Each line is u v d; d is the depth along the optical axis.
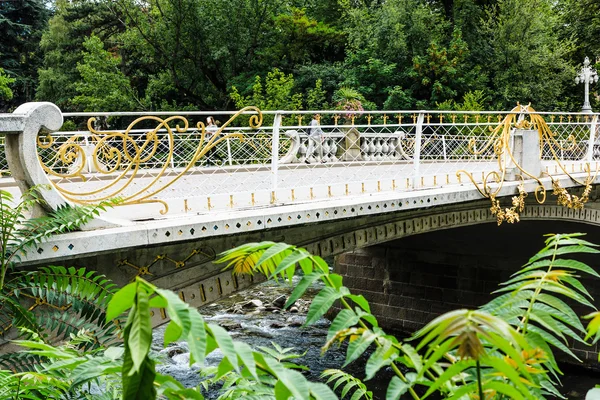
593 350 16.34
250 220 6.75
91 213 5.55
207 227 6.34
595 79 23.34
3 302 5.02
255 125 7.29
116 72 35.28
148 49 35.69
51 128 5.43
